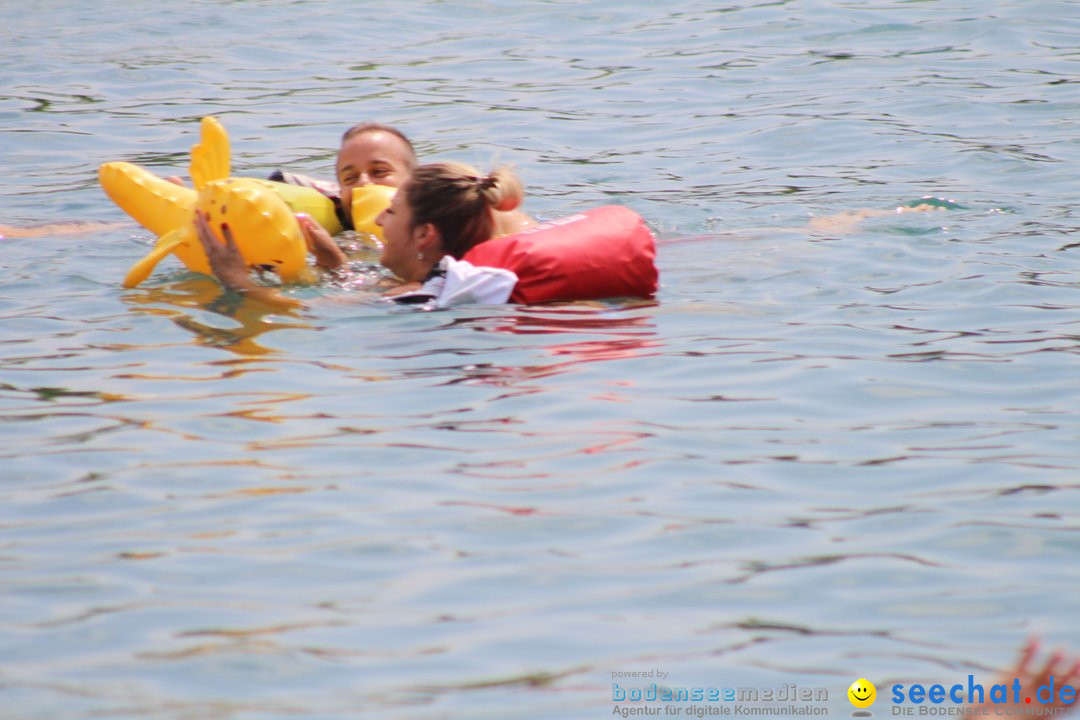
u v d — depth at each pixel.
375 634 11.91
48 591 12.68
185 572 13.03
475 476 15.17
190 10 55.41
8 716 10.62
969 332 20.12
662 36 48.91
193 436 16.36
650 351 19.44
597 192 31.14
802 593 12.61
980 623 12.00
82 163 34.62
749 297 22.28
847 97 39.44
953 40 45.72
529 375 18.44
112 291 22.77
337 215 26.30
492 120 38.56
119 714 10.66
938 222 26.95
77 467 15.51
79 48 48.56
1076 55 42.91
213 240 22.11
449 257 22.27
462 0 55.75
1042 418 16.69
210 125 23.34
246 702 10.86
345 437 16.28
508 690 11.00
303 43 49.38
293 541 13.66
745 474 15.21
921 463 15.42
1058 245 24.95
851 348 19.48
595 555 13.38
